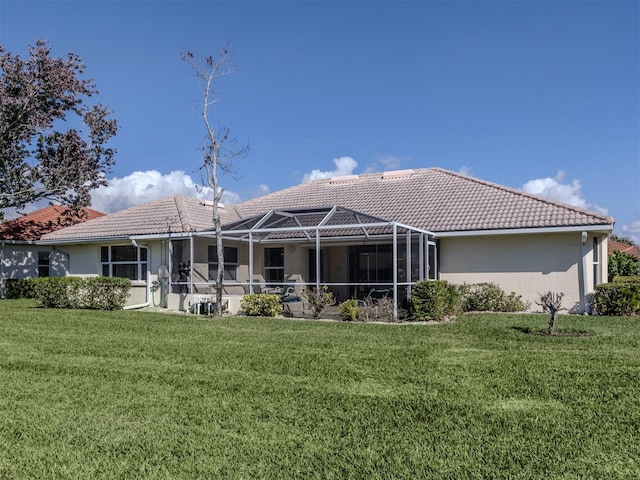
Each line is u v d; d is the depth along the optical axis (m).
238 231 18.28
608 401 6.60
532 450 5.06
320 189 27.17
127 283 19.38
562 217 17.95
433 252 19.61
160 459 4.93
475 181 23.16
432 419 5.97
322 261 22.73
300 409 6.37
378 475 4.54
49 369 8.62
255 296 17.61
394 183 25.42
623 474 4.53
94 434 5.58
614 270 28.33
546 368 8.42
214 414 6.20
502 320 15.13
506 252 18.98
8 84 26.38
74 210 30.36
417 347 10.61
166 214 23.00
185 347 10.71
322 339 11.77
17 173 27.80
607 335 11.95
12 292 27.41
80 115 29.48
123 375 8.17
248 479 4.49
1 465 4.80
